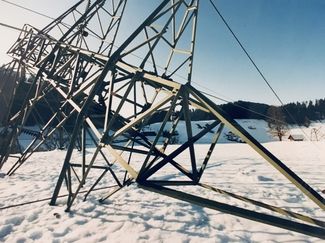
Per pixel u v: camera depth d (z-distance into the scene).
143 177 4.86
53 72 10.56
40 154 18.88
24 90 25.58
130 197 8.45
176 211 7.20
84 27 10.48
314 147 24.92
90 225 6.14
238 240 5.56
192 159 6.45
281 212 4.77
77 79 9.72
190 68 8.47
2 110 27.64
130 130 8.47
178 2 7.74
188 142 6.12
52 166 14.02
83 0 11.45
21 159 11.38
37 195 8.45
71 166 7.95
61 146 22.00
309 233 3.64
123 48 6.99
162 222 6.43
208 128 6.55
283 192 9.64
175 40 8.77
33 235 5.57
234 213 3.88
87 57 9.16
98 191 9.12
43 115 43.81
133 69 6.80
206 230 6.04
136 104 8.73
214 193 9.33
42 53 12.18
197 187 10.12
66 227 5.98
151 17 7.21
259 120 109.50
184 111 5.79
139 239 5.48
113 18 10.23
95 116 8.38
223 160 17.73
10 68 13.98
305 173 13.44
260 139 84.50
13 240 5.31
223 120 4.91
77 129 7.03
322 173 13.42
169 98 5.52
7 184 9.82
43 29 12.12
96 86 6.92
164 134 8.12
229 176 12.43
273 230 6.09
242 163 16.45
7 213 6.77
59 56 10.46
